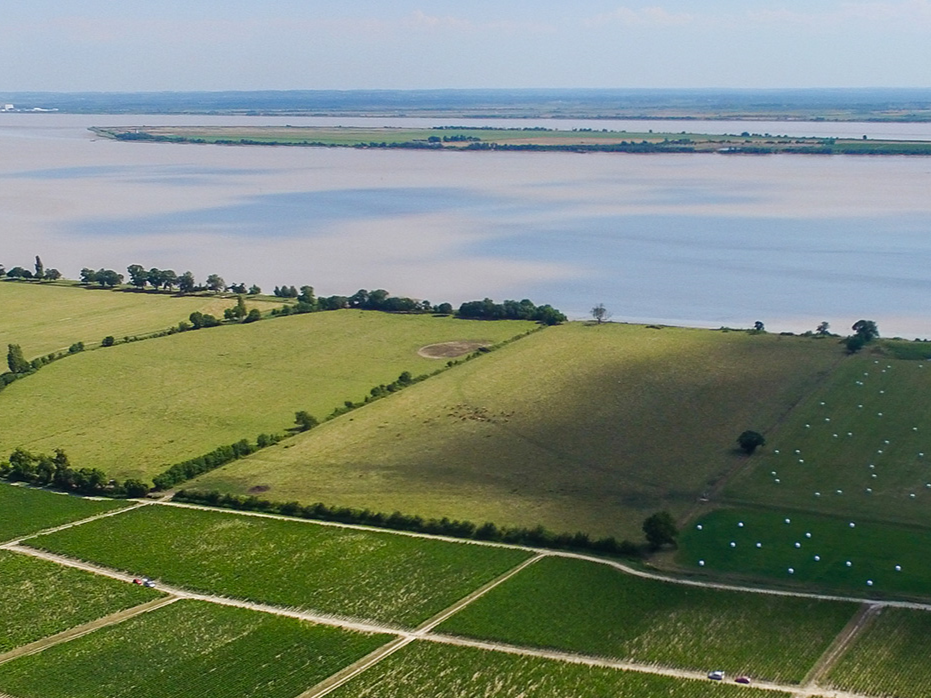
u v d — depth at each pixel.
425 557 131.88
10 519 148.00
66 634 116.75
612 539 132.50
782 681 103.19
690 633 112.06
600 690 102.81
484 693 102.94
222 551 135.88
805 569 126.12
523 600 120.12
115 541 139.75
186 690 105.00
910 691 100.88
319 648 111.88
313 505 147.75
